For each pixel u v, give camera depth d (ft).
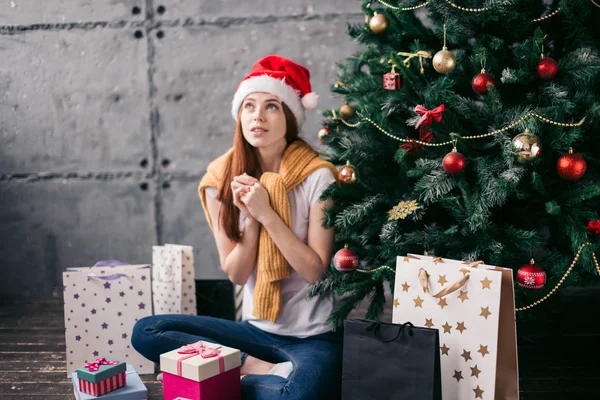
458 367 5.31
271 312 6.40
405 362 5.10
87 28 10.52
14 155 10.82
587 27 5.91
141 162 10.80
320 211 6.41
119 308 7.34
